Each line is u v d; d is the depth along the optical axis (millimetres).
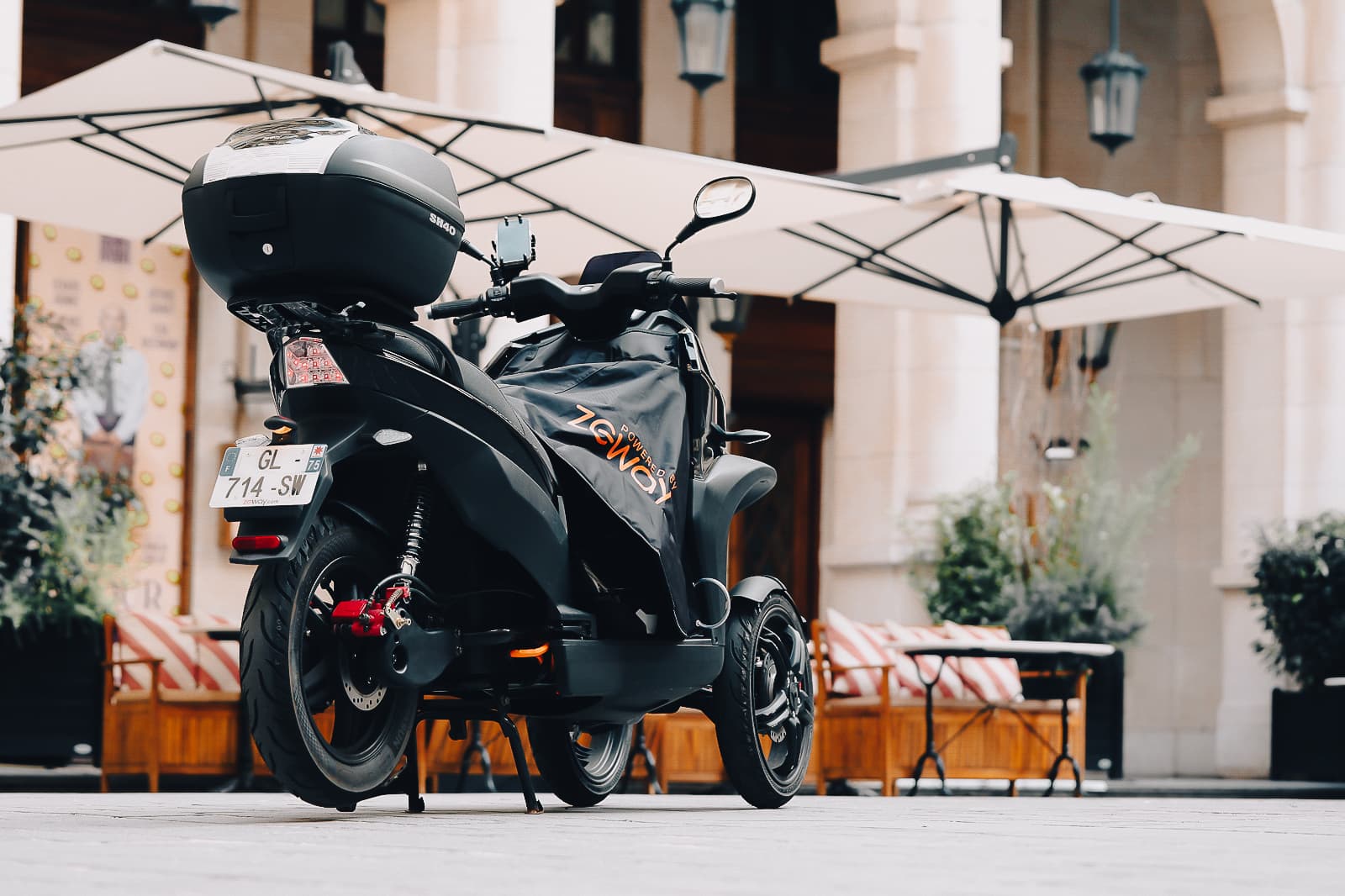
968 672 11055
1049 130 19094
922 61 14875
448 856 3119
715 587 5363
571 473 4941
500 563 4898
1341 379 16953
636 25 18031
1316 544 15430
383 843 3461
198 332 15859
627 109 17922
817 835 3885
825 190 9773
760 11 18922
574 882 2609
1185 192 19531
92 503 10438
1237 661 17109
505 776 10094
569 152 9156
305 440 4383
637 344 5414
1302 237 11547
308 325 4387
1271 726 15648
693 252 12062
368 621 4305
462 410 4543
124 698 9820
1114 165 19328
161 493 15609
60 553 10000
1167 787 13703
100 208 10023
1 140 8836
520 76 12859
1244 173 17344
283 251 4332
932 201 11484
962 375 14805
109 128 8789
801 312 19453
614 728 5926
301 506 4215
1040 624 13055
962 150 14742
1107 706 11914
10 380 10906
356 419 4395
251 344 16031
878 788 11562
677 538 5254
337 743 4484
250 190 4336
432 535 4789
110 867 2799
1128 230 11602
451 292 11000
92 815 4559
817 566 19406
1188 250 11852
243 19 16234
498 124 8711
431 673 4520
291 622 4203
